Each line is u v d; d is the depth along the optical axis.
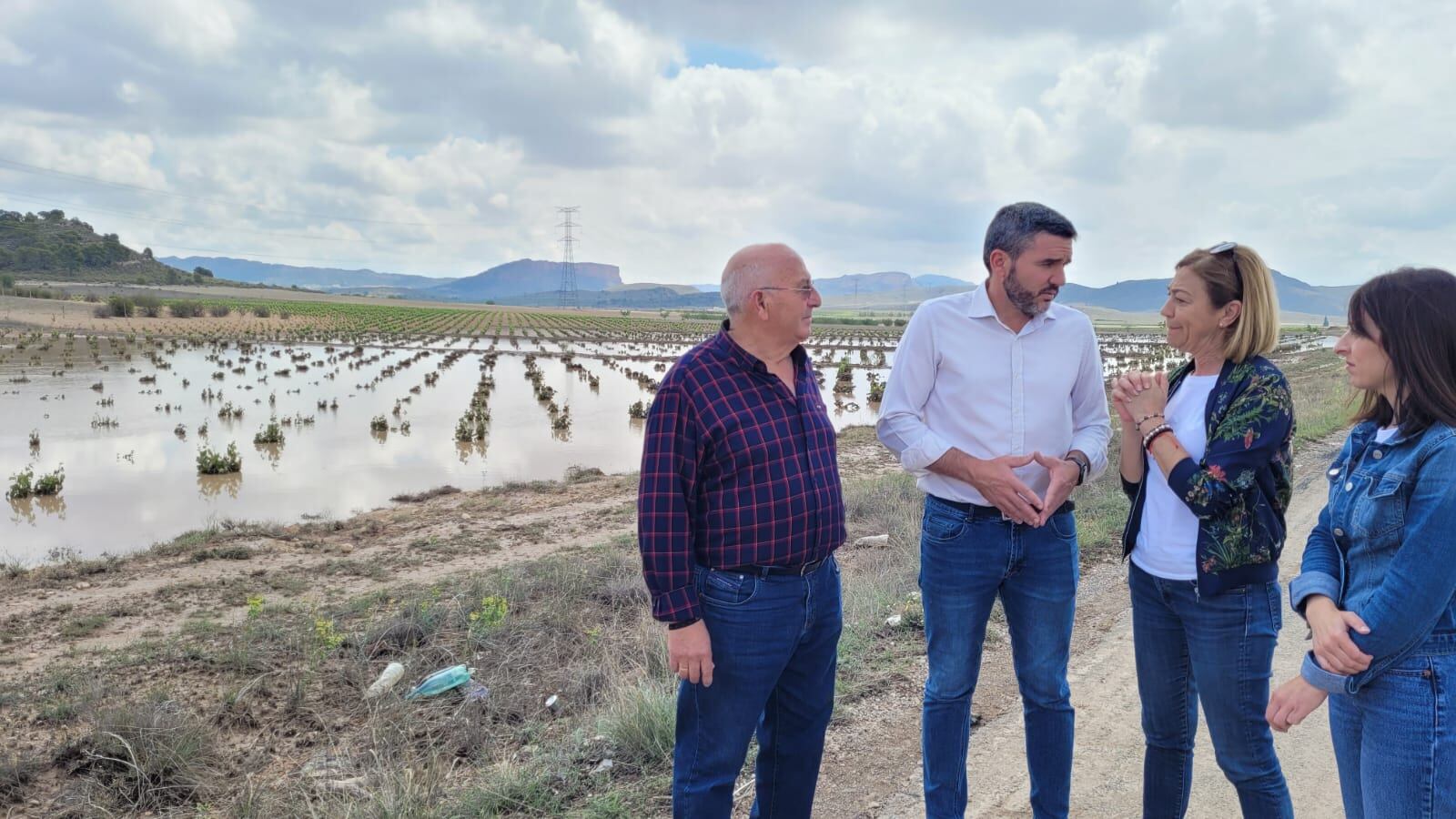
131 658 6.50
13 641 7.68
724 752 2.81
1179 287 2.73
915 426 3.11
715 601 2.74
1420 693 1.96
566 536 11.68
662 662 5.30
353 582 9.64
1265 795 2.68
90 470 19.31
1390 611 1.95
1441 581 1.90
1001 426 3.08
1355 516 2.11
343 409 29.64
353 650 6.36
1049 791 3.11
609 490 15.48
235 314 108.38
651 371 45.34
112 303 91.25
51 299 111.56
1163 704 2.91
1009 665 5.09
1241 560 2.57
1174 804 2.96
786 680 3.03
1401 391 2.05
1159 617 2.86
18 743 4.92
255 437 23.38
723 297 2.78
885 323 134.75
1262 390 2.54
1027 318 3.07
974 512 3.06
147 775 4.30
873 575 7.08
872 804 3.58
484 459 21.17
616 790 3.75
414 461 20.75
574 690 5.20
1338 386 21.78
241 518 14.85
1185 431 2.73
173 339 60.53
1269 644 2.63
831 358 54.16
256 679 5.67
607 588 7.68
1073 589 3.13
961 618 3.10
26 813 4.12
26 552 12.73
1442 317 1.97
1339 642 2.02
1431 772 1.93
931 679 3.21
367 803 3.81
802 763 3.06
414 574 9.93
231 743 4.88
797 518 2.73
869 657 5.25
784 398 2.77
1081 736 4.16
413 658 6.05
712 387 2.68
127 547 13.09
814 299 2.72
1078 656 5.23
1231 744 2.70
